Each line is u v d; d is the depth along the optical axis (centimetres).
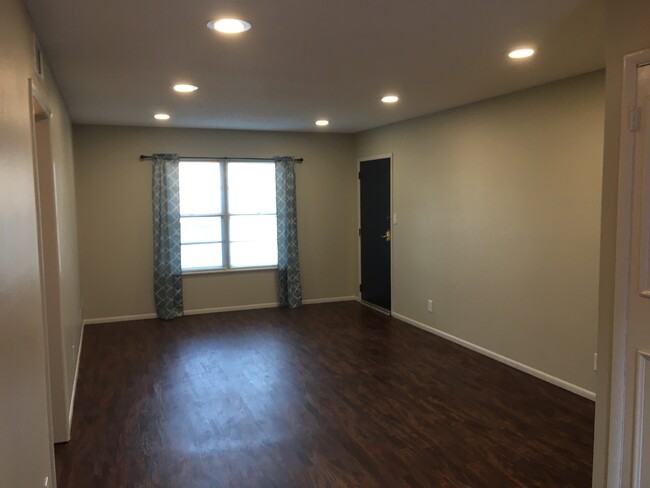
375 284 686
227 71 345
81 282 605
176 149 644
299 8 231
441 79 377
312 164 710
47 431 227
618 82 217
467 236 500
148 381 429
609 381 227
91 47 285
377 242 674
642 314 212
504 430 333
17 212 178
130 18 240
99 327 605
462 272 511
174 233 638
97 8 226
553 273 404
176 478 281
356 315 655
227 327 601
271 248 704
